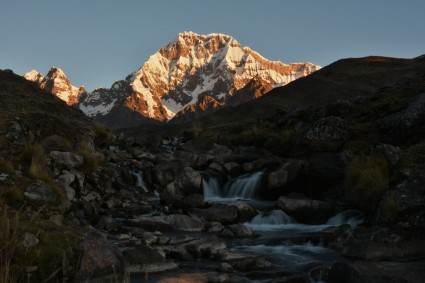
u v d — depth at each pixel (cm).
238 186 2283
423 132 1995
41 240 892
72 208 1390
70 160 1783
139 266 970
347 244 1238
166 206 1814
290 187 2084
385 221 1312
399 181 1512
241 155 2706
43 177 1398
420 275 894
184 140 4278
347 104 3178
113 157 2431
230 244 1304
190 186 2155
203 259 1131
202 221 1586
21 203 1155
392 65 11688
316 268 1034
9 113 1920
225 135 3959
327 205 1662
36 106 2281
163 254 1091
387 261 1053
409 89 3077
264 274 995
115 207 1711
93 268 865
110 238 1260
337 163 2005
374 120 2633
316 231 1456
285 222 1666
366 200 1548
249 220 1659
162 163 2366
